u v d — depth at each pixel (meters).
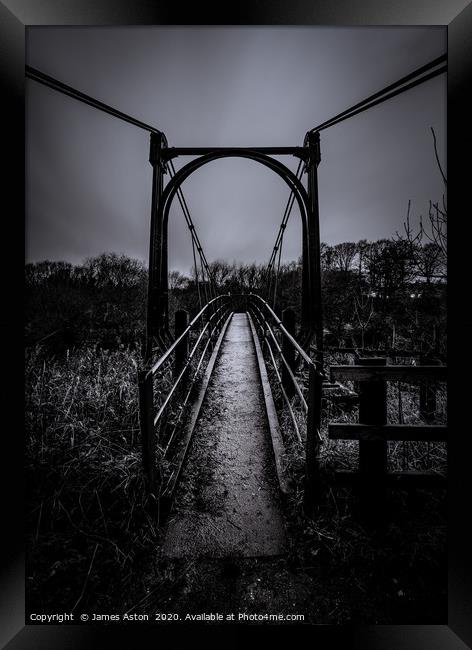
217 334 8.02
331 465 2.50
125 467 2.56
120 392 3.54
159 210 4.70
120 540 2.18
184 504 2.55
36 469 2.51
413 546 2.10
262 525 2.38
